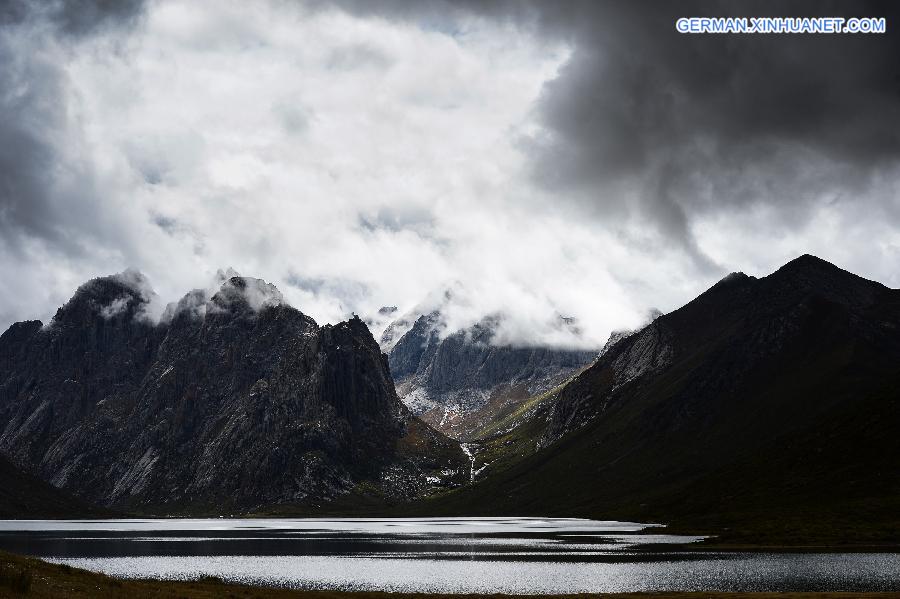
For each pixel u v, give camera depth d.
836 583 155.50
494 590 155.88
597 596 134.00
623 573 181.62
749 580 163.00
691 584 158.88
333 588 161.50
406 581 173.25
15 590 90.38
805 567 184.38
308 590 146.00
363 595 135.62
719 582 160.88
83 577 111.38
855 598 124.06
